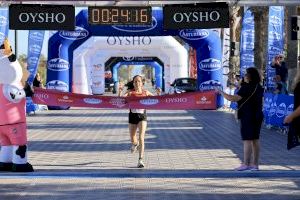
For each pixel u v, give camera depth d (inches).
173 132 751.1
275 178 419.2
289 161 492.1
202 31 1099.3
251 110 431.5
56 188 385.4
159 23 1048.8
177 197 359.9
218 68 1112.2
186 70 1738.4
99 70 2028.8
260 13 1155.3
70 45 1136.2
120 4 530.9
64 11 527.2
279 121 753.6
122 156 528.1
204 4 526.9
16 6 524.1
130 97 473.4
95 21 530.6
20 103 426.3
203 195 365.1
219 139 668.1
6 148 435.5
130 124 478.6
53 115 1073.5
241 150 567.5
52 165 474.9
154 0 523.5
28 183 400.5
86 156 528.7
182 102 479.8
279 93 797.2
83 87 1592.0
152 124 876.0
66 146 604.7
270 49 864.9
